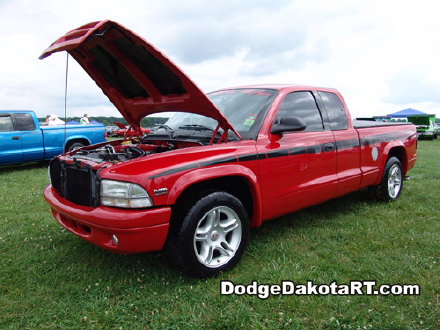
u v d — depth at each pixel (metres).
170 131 3.76
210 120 3.66
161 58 2.63
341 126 4.29
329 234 3.82
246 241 3.09
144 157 2.77
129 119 3.98
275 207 3.36
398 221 4.23
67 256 3.33
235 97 3.82
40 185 6.75
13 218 4.55
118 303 2.54
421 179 6.83
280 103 3.57
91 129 9.99
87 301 2.58
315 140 3.78
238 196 3.28
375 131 4.80
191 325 2.30
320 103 4.12
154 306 2.52
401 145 5.16
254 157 3.12
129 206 2.51
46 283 2.83
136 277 2.92
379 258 3.23
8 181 7.24
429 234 3.75
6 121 8.61
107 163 2.81
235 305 2.50
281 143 3.41
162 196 2.57
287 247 3.45
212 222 2.87
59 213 3.21
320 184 3.80
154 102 3.40
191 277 2.82
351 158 4.30
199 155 2.83
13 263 3.20
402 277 2.87
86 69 3.46
